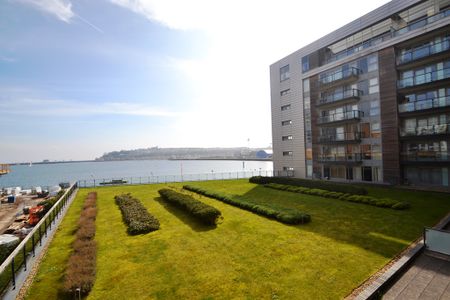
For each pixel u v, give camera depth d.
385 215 15.18
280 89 43.47
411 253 9.48
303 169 39.38
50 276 8.82
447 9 23.78
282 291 7.36
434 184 25.62
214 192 23.80
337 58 34.03
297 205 18.97
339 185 23.48
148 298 7.28
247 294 7.27
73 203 22.56
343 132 33.69
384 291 7.43
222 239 11.85
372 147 30.14
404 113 26.83
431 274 8.30
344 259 9.24
